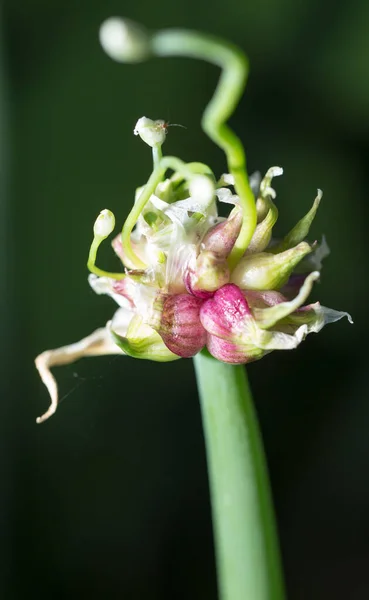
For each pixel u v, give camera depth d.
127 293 0.30
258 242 0.29
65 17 0.44
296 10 0.45
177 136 0.45
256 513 0.30
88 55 0.44
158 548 0.45
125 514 0.45
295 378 0.46
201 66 0.45
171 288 0.29
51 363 0.31
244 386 0.31
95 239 0.29
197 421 0.45
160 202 0.29
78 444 0.44
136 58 0.24
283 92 0.46
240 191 0.27
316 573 0.45
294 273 0.31
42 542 0.44
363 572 0.45
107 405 0.45
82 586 0.44
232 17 0.46
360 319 0.45
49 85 0.44
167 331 0.29
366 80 0.45
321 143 0.45
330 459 0.45
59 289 0.43
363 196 0.45
